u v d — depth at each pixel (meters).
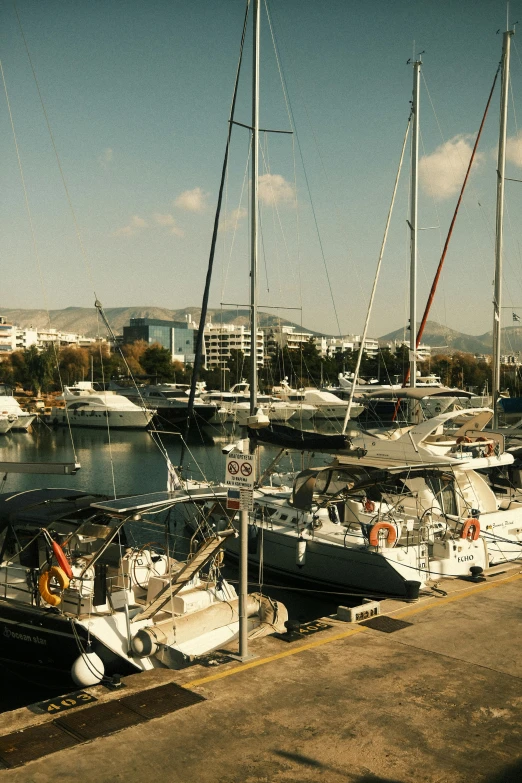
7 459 37.88
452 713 6.61
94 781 5.41
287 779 5.45
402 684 7.27
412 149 22.53
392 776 5.49
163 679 7.39
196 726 6.31
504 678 7.45
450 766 5.65
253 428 14.91
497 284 21.44
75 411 56.75
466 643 8.52
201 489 10.09
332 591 13.20
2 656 9.72
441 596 10.74
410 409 21.25
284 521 14.77
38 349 94.44
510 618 9.53
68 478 31.20
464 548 12.57
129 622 8.98
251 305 17.14
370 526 12.66
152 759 5.73
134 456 39.56
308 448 13.77
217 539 9.41
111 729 6.25
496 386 21.02
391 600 10.47
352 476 14.44
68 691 9.41
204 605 9.75
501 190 21.58
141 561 10.49
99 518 10.72
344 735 6.16
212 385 97.25
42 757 5.75
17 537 10.47
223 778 5.46
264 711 6.62
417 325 24.03
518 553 14.21
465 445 15.51
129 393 62.34
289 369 92.69
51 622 8.99
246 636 8.02
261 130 18.16
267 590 14.38
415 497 14.24
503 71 21.70
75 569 9.74
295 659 7.96
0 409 52.97
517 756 5.81
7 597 9.98
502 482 16.92
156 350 108.69
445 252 25.50
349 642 8.53
